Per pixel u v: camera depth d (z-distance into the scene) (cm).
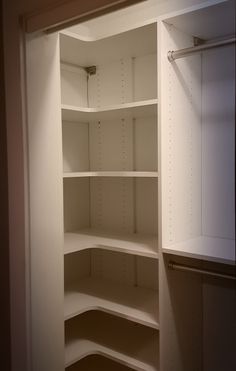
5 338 149
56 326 152
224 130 183
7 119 138
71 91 217
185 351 177
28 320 139
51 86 144
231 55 178
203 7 141
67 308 178
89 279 226
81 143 226
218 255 147
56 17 121
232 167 182
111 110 180
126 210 214
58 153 149
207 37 179
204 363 195
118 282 219
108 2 107
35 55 136
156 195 200
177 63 166
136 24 158
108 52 193
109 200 223
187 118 176
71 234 211
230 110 181
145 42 177
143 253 165
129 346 187
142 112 187
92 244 185
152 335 199
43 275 144
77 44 179
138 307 179
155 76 194
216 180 187
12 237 141
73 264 223
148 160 201
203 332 194
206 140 189
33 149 138
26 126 135
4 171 144
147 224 205
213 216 188
